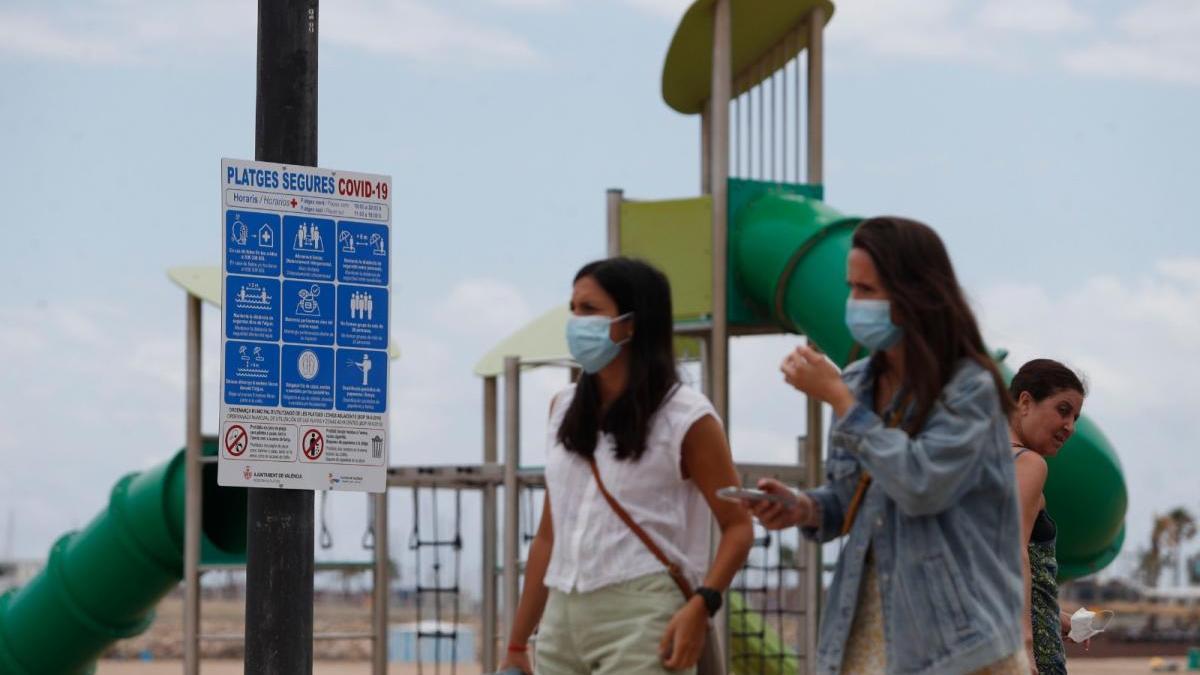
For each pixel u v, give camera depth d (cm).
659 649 925
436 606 2361
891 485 726
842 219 1762
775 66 1925
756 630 2267
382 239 1059
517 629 1009
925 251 750
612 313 943
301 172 1042
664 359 949
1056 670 988
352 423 1044
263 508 1027
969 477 732
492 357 2489
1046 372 1011
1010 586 743
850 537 762
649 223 1844
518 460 2084
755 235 1792
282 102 1045
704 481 942
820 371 754
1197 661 8150
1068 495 1634
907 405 749
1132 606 15012
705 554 961
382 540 2231
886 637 743
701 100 1988
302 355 1035
